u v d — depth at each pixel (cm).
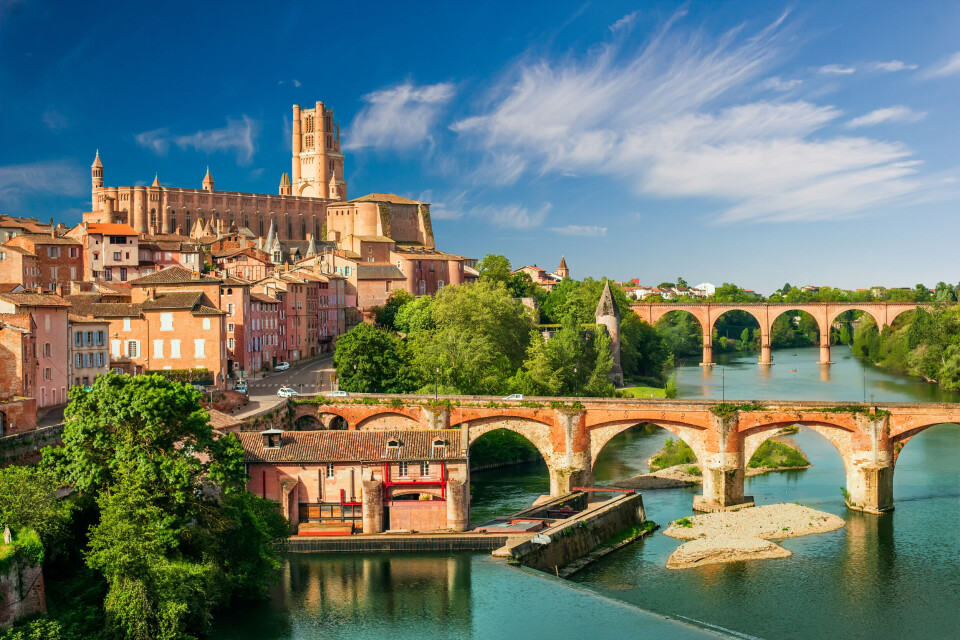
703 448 13450
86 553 8194
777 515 12769
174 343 16325
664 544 11856
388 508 11781
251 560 9569
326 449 12050
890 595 9944
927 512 12938
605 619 9269
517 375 18425
